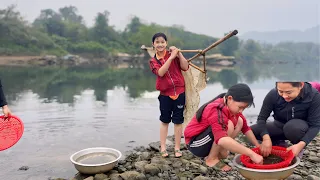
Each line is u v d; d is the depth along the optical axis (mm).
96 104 7383
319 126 3029
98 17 62594
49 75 16766
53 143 4340
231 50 50844
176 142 3877
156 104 7473
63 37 56656
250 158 2680
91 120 5680
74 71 21406
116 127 5242
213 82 13922
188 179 3213
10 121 3277
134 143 4434
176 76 3799
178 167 3500
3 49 37531
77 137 4637
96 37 60906
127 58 48812
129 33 68625
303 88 3070
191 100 3936
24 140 4438
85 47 49625
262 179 2445
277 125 3412
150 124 5473
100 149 3656
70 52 49281
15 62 33688
